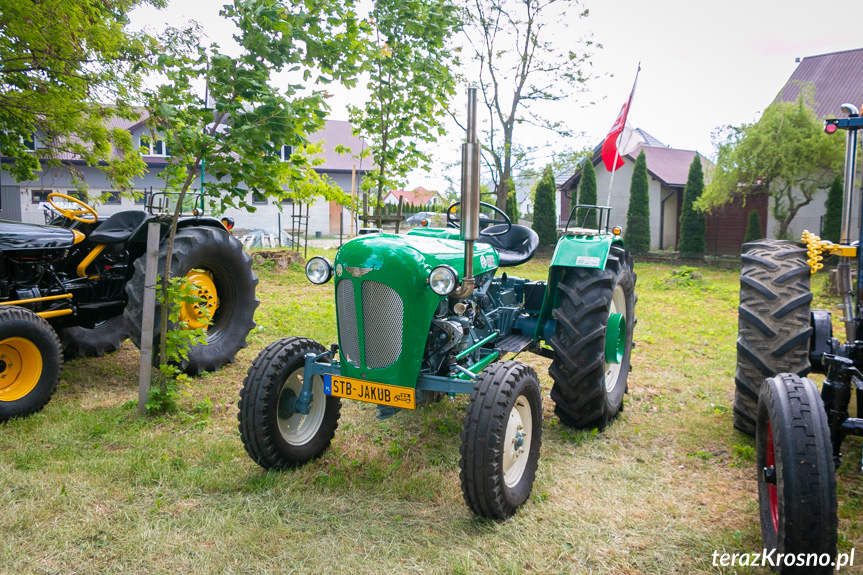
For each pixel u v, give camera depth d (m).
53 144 8.45
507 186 17.89
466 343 3.25
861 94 18.58
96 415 3.97
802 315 3.21
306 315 7.39
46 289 4.64
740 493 2.95
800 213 17.62
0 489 2.92
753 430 3.50
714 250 18.12
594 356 3.51
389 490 2.98
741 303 3.41
